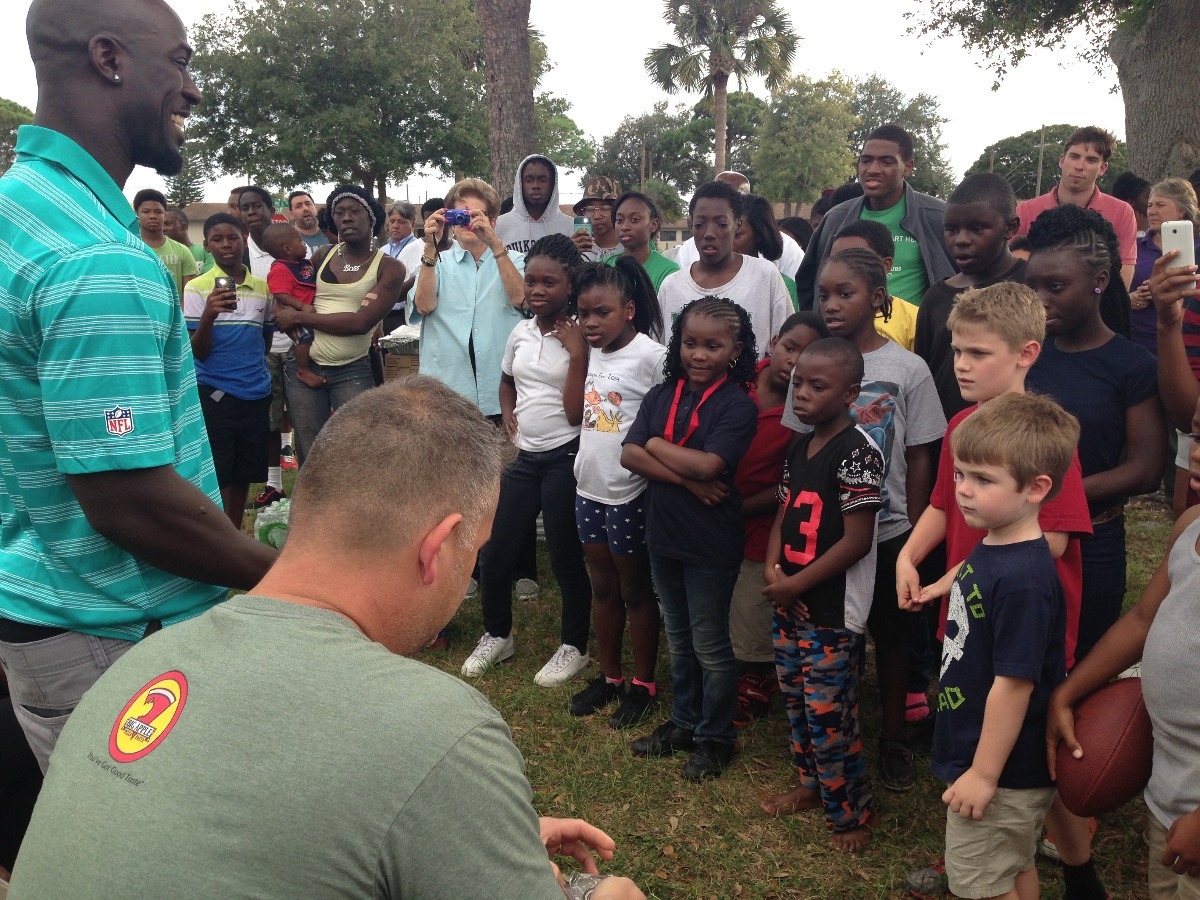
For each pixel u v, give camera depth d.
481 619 4.39
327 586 1.14
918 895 2.48
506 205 7.40
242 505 5.28
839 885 2.54
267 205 7.22
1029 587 1.92
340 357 5.04
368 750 0.96
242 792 0.93
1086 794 1.88
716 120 32.34
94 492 1.57
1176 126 9.33
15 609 1.67
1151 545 5.08
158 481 1.60
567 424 3.65
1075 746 1.90
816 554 2.63
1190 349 3.73
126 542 1.62
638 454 3.02
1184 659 1.67
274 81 24.14
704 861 2.66
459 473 1.18
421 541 1.15
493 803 1.00
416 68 24.77
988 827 2.01
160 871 0.91
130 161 1.78
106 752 1.02
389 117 25.80
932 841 2.70
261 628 1.07
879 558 2.92
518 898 1.00
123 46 1.68
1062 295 2.56
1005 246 3.26
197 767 0.95
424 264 4.27
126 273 1.59
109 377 1.55
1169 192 4.86
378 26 24.66
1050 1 13.59
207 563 1.69
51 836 0.98
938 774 2.13
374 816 0.94
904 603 2.42
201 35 25.02
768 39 31.36
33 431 1.62
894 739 3.02
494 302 4.34
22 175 1.62
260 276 7.21
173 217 7.46
